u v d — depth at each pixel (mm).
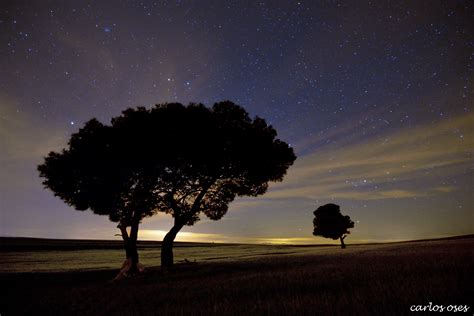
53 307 10820
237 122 23203
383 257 21203
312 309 7637
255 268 19875
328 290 10102
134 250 20766
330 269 15898
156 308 9539
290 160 24453
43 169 21375
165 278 17516
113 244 75938
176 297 10945
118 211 21484
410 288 8750
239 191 24172
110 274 22797
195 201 23203
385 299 7910
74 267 29781
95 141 20891
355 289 9656
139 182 21594
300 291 10406
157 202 21656
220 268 20734
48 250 58250
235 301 9523
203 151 20703
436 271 11641
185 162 21203
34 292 14758
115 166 20594
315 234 68812
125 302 10703
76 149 21078
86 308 10297
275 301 9016
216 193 24156
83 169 21000
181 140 20234
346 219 67250
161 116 20812
